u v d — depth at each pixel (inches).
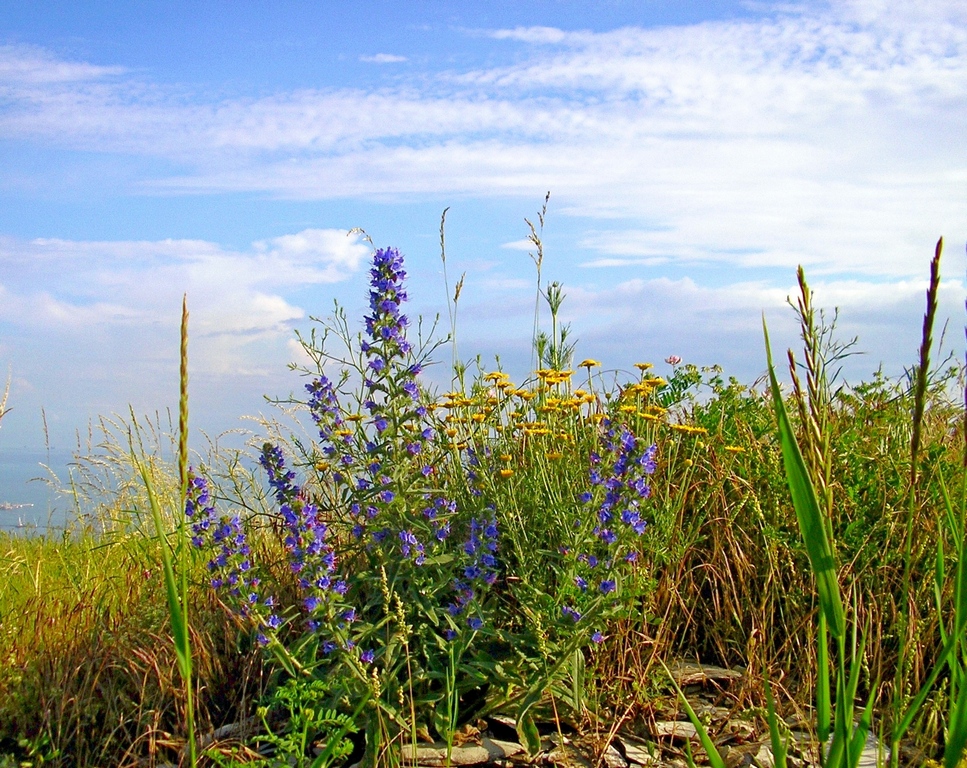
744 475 62.4
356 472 55.1
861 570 52.9
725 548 59.3
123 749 48.5
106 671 52.7
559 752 46.3
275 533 62.1
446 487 60.6
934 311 25.9
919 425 27.3
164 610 57.1
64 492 78.6
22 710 49.9
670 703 50.7
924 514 55.0
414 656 49.6
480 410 64.3
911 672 47.5
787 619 54.3
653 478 62.2
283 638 54.7
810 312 28.6
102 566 68.6
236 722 49.8
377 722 45.5
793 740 45.7
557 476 59.5
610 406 68.7
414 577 50.1
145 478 27.1
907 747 45.1
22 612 59.7
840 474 59.7
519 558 53.6
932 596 51.6
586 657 53.0
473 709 49.6
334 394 57.8
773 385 27.6
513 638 48.9
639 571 52.7
